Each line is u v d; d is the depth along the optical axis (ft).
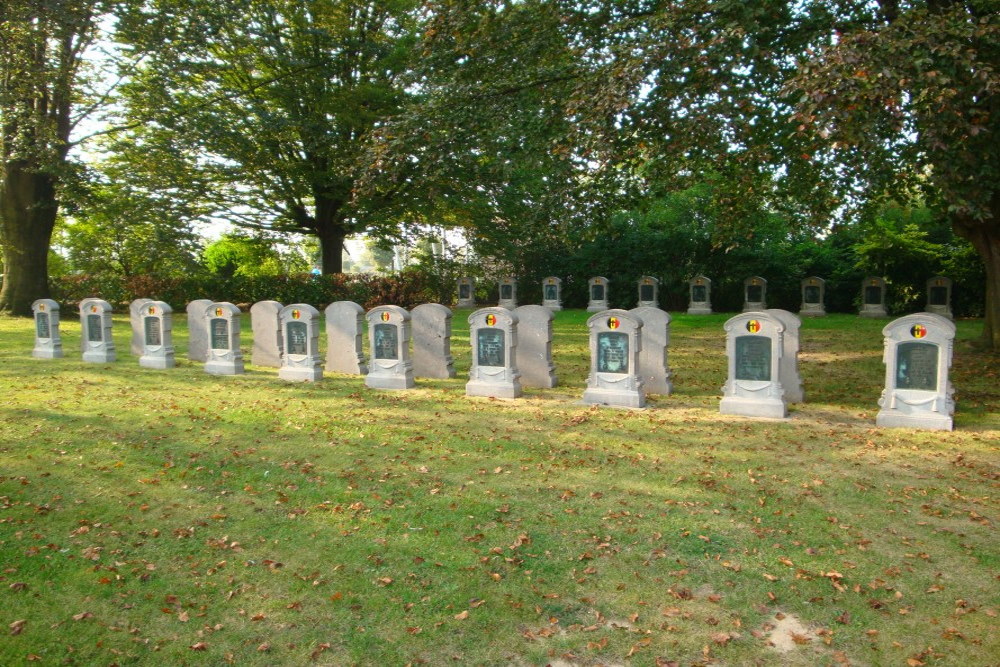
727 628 15.01
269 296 97.40
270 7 79.71
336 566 17.61
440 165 47.57
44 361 49.75
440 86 46.91
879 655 14.01
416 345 44.14
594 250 104.88
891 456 26.14
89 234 95.71
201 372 45.75
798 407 34.73
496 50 46.21
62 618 15.26
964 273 81.56
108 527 19.77
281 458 26.21
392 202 90.53
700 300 93.20
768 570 17.44
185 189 83.61
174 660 13.91
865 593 16.31
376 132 45.47
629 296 103.91
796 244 98.78
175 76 72.38
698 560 17.95
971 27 30.04
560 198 42.34
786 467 25.04
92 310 49.57
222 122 74.49
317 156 88.02
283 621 15.24
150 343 47.83
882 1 38.83
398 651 14.19
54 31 64.64
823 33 37.78
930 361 29.81
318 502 21.80
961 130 32.35
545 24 45.42
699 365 48.01
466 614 15.44
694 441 28.53
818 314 86.58
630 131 38.60
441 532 19.60
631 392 35.17
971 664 13.64
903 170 43.62
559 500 21.98
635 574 17.24
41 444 27.48
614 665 13.78
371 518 20.54
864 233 88.84
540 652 14.16
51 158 72.08
